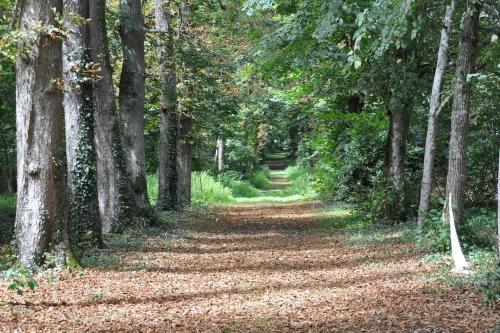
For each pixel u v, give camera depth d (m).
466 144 13.64
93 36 17.11
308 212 28.64
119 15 18.72
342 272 12.55
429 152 15.14
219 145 49.06
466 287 9.77
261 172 58.91
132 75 19.78
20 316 8.44
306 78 24.56
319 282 11.50
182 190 30.05
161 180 26.80
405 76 17.48
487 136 19.86
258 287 11.07
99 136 18.03
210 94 26.39
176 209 26.92
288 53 20.19
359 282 11.21
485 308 8.43
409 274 11.53
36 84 11.38
